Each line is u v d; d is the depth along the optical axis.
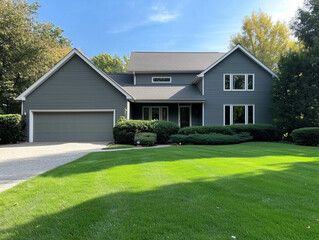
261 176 4.60
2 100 20.27
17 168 5.97
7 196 3.50
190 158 6.93
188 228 2.39
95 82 13.77
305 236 2.22
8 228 2.48
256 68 15.88
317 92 12.74
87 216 2.73
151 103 16.98
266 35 28.06
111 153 8.43
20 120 12.98
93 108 13.72
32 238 2.26
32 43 19.61
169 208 2.93
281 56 14.23
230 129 13.25
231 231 2.32
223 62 15.93
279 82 13.68
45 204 3.14
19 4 19.78
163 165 5.77
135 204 3.09
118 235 2.28
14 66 19.48
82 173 5.05
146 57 20.11
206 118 15.76
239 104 15.84
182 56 20.39
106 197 3.39
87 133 13.80
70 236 2.28
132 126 12.27
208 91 15.82
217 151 8.62
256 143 12.23
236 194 3.48
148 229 2.38
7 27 18.25
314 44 13.66
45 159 7.52
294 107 13.06
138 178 4.48
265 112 15.82
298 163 6.11
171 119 16.97
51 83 13.70
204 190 3.69
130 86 17.44
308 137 10.87
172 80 18.36
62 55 27.56
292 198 3.31
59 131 13.74
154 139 11.45
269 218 2.62
